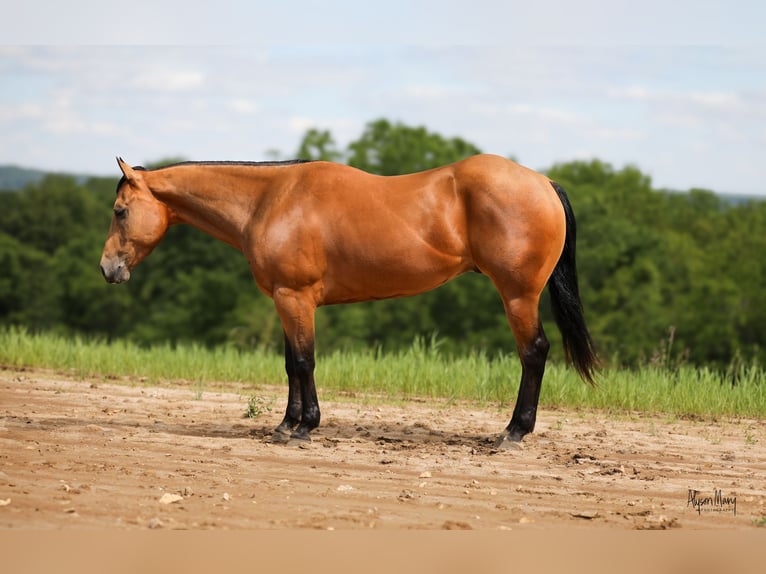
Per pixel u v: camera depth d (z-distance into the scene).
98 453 7.44
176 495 6.09
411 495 6.42
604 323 39.31
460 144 50.59
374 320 40.56
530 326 7.90
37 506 5.73
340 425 9.12
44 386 11.17
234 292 43.19
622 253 43.19
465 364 12.52
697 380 11.43
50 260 53.38
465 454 7.84
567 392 10.73
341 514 5.86
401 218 7.78
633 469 7.45
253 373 12.57
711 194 64.00
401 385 11.59
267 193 8.15
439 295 40.41
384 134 47.09
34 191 64.44
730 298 42.19
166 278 45.91
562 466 7.51
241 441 8.12
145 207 8.38
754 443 8.74
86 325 49.94
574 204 45.16
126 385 11.62
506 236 7.65
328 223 7.86
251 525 5.56
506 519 5.90
